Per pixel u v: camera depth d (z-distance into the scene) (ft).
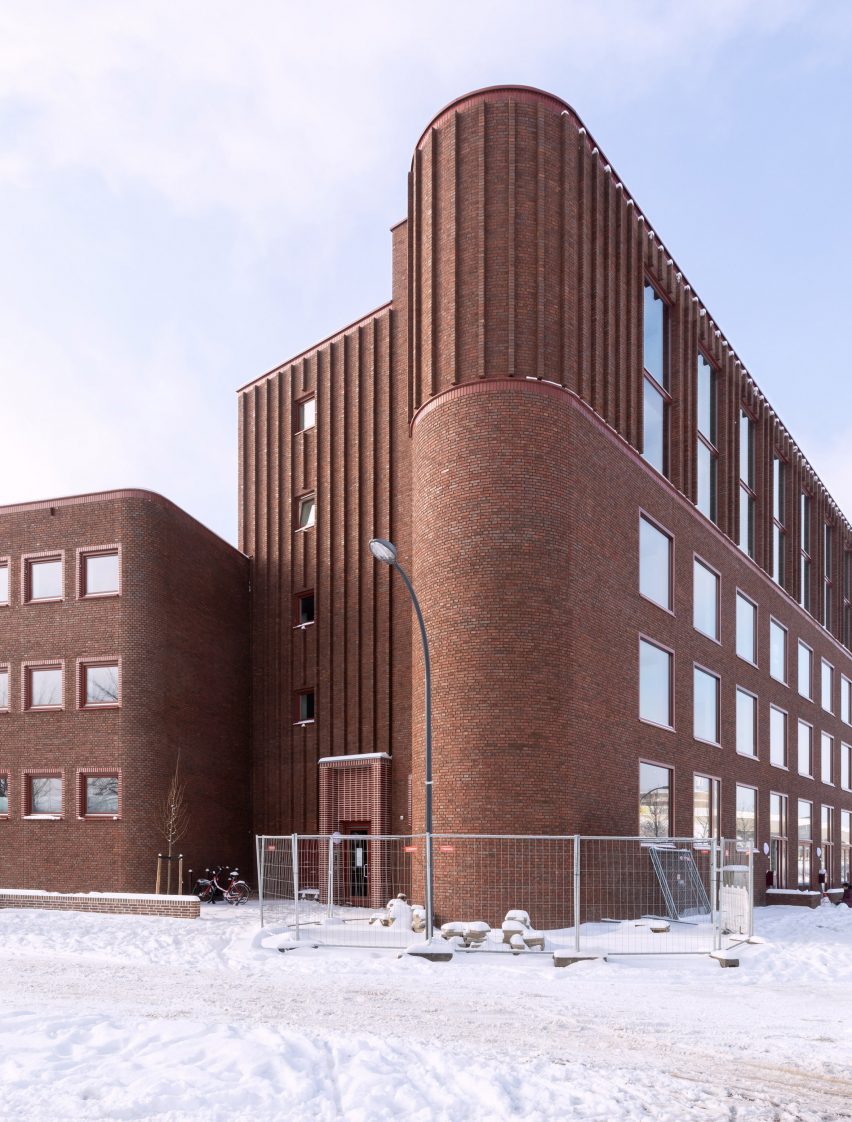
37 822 98.43
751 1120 23.52
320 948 55.98
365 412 104.06
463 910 66.85
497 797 67.41
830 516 166.40
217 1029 30.86
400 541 98.07
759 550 124.67
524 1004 39.11
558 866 67.26
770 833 124.26
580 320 75.87
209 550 108.47
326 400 108.58
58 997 39.99
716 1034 33.78
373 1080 25.14
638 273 87.86
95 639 99.30
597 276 78.59
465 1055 28.60
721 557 107.86
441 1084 25.31
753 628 120.98
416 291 80.18
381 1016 36.19
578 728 71.05
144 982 44.68
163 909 76.54
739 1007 39.29
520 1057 29.09
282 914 79.92
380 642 98.68
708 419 108.99
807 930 76.79
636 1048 31.37
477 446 71.36
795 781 137.28
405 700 94.99
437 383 75.15
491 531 70.23
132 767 95.76
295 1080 25.00
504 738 67.92
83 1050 27.71
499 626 69.10
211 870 101.96
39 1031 29.96
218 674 107.76
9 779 100.48
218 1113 22.36
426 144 78.43
